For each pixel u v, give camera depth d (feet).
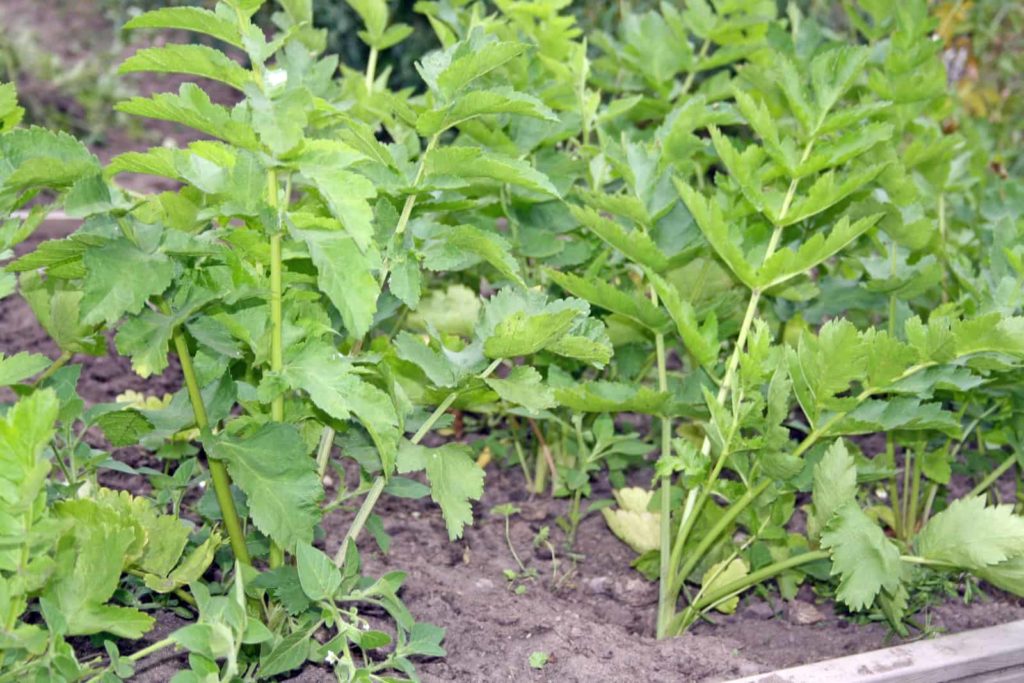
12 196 6.31
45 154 6.31
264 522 6.31
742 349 7.41
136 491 7.77
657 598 7.72
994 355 7.04
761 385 7.39
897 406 7.02
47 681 6.06
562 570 7.85
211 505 6.84
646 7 13.97
